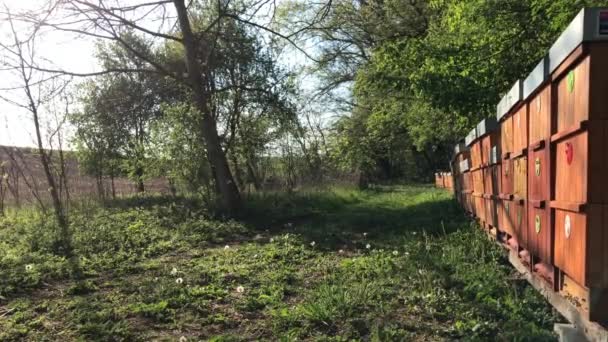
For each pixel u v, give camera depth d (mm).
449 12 11281
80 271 8578
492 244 8383
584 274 3498
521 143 5660
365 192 29141
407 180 49594
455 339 5297
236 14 17938
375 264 8500
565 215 4027
